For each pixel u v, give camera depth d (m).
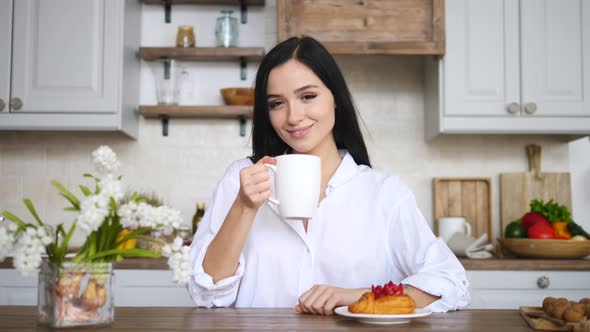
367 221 1.45
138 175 3.04
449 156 3.07
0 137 3.03
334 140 1.59
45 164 3.02
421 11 2.75
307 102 1.38
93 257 0.90
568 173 3.02
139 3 3.04
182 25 2.98
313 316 1.09
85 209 0.83
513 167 3.07
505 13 2.77
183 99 3.04
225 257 1.26
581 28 2.77
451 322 1.01
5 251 0.85
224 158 3.05
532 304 2.49
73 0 2.74
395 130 3.08
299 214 1.06
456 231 2.82
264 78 1.41
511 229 2.72
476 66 2.75
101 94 2.71
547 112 2.74
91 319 0.90
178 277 0.86
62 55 2.72
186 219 3.02
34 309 1.17
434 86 2.86
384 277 1.44
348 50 2.71
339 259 1.42
